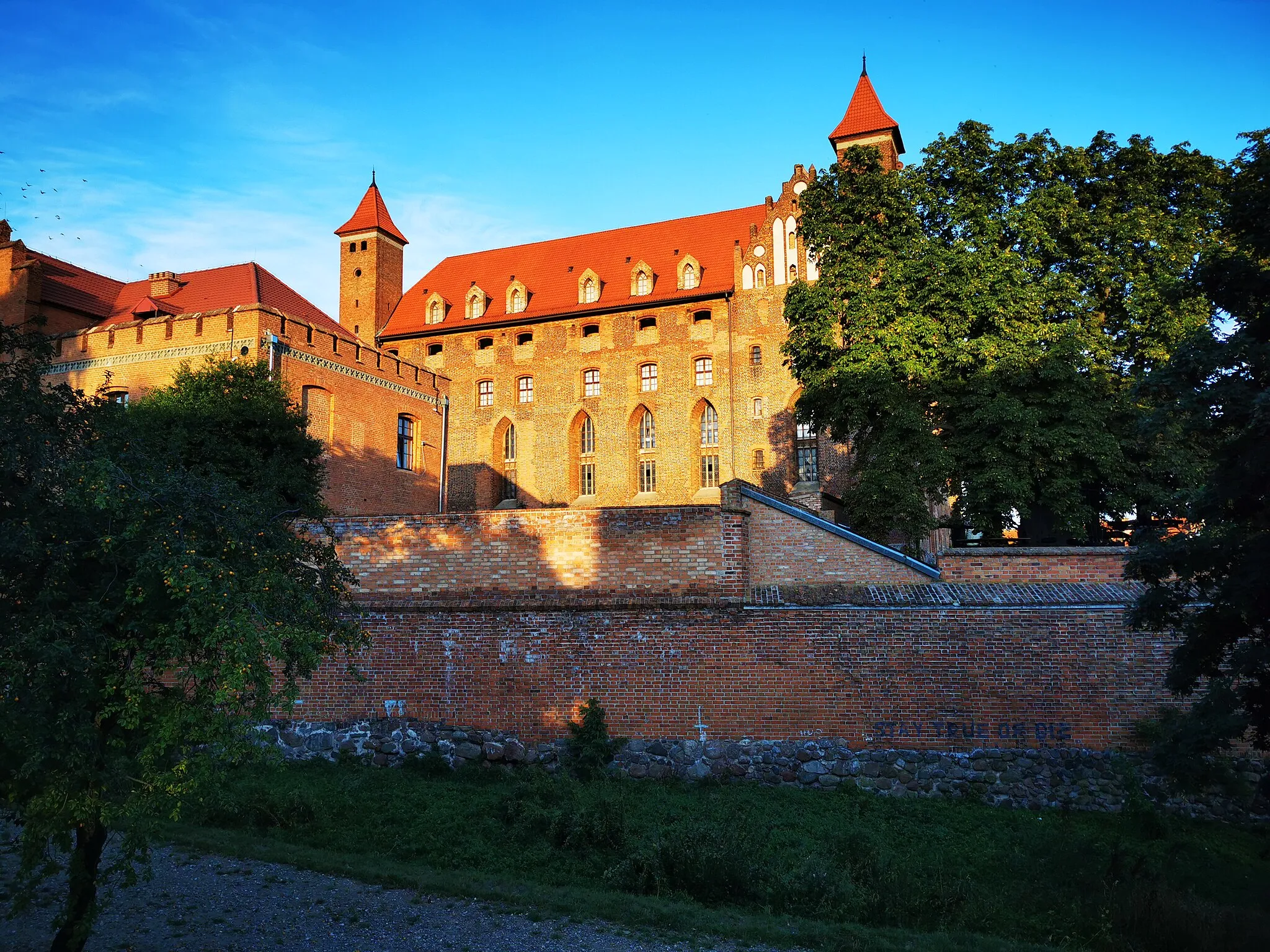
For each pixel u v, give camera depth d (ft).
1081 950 38.17
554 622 60.23
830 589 59.26
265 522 33.32
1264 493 39.91
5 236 137.59
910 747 56.18
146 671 30.50
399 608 61.82
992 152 97.81
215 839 46.03
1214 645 42.78
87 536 28.35
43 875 28.04
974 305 89.10
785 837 47.96
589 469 189.47
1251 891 44.34
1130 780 52.90
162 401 93.71
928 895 41.88
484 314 203.00
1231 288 43.80
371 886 41.09
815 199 102.58
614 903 39.58
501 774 58.18
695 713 58.03
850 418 93.40
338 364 129.29
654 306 184.65
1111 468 81.00
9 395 28.45
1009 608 56.59
